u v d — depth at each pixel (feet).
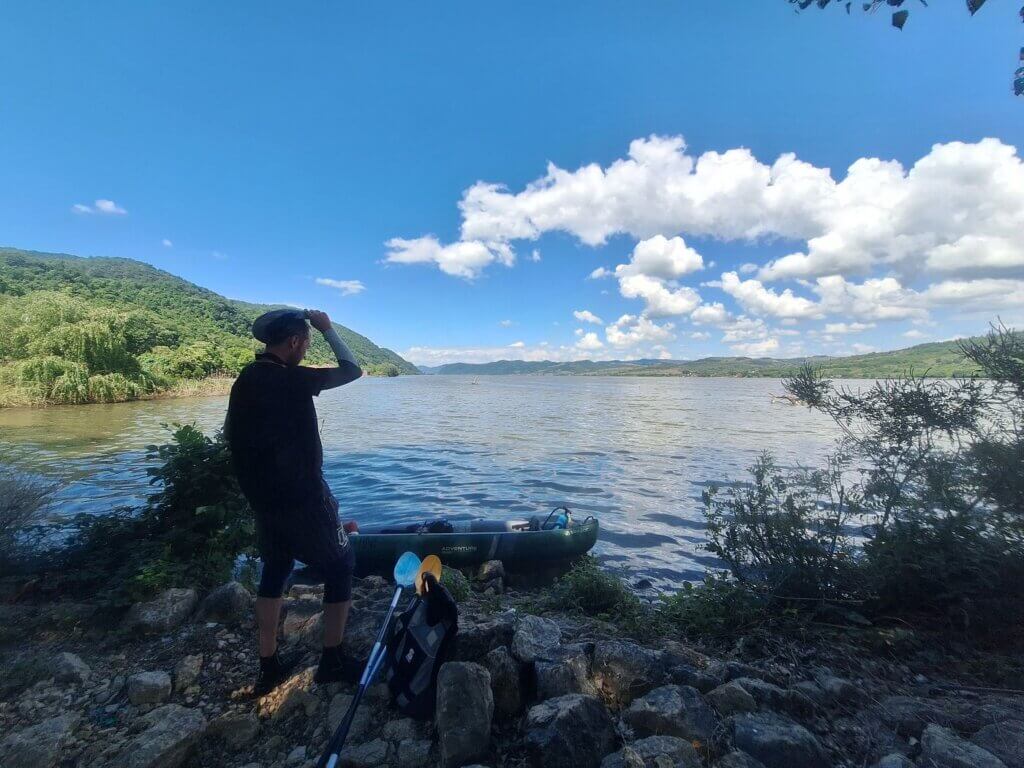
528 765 7.11
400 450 57.93
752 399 169.27
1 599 11.28
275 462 8.02
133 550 12.66
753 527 12.71
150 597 11.04
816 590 11.82
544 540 22.79
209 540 12.90
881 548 11.57
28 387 103.76
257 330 8.46
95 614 10.61
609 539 27.32
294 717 8.06
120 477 38.29
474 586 18.93
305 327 8.68
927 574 10.96
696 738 7.32
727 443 64.34
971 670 9.66
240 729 7.71
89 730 7.59
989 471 11.10
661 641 10.48
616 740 7.48
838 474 13.25
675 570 22.88
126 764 6.74
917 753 7.39
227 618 10.69
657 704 7.83
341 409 119.55
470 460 51.62
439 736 7.36
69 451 50.11
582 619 11.91
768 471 14.03
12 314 124.26
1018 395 10.98
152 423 75.15
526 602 13.64
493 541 22.35
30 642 9.82
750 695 8.18
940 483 11.39
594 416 104.42
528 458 52.95
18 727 7.63
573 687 8.38
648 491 38.65
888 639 10.37
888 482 11.95
